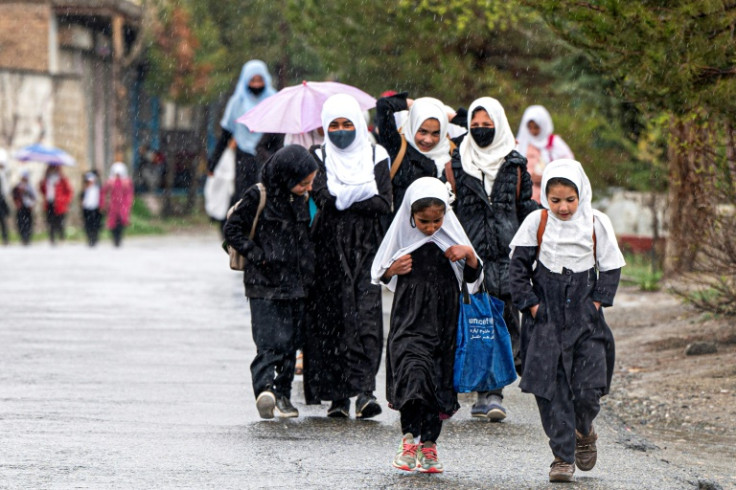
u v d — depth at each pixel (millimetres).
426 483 15938
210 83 102562
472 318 17906
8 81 84125
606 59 22906
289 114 24469
